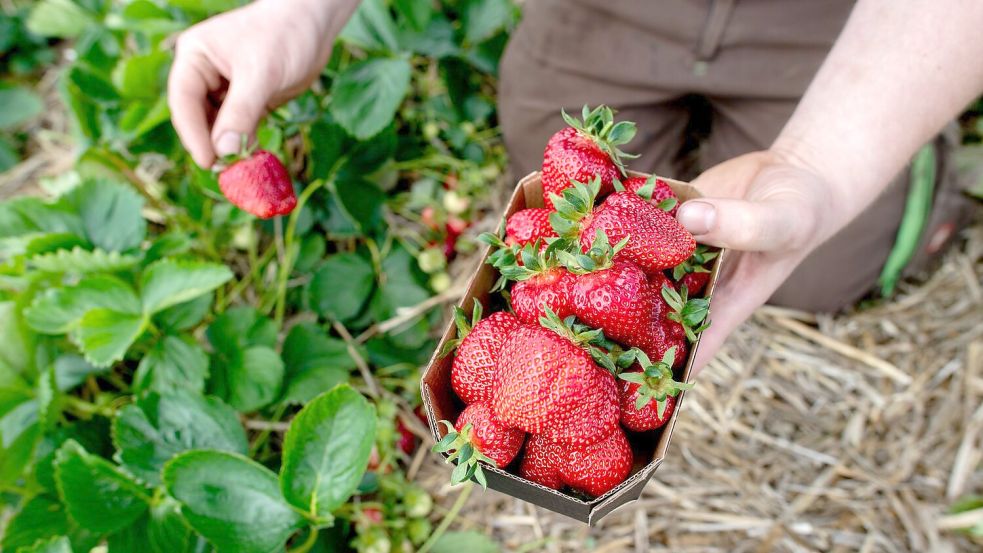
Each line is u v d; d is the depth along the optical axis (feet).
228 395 1.93
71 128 2.60
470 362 1.29
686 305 1.30
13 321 1.87
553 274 1.29
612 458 1.28
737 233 1.39
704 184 1.75
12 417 1.84
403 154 2.49
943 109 1.66
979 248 2.35
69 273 2.05
